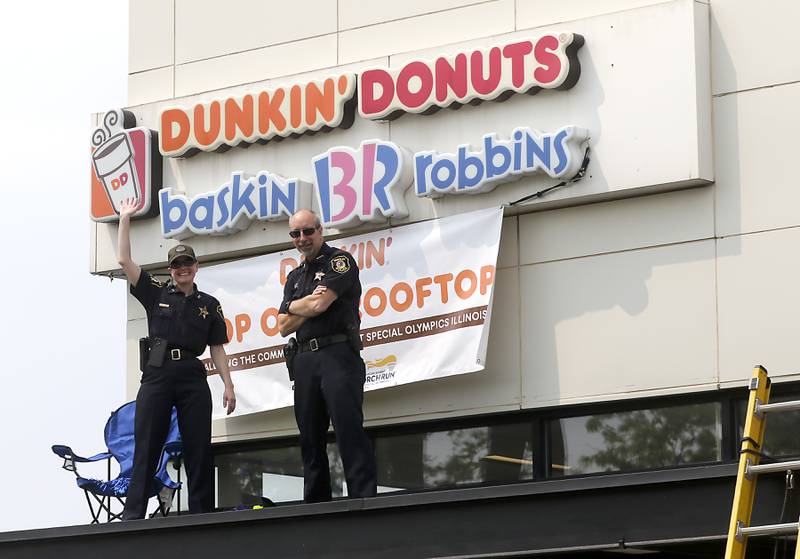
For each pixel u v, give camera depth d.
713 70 14.83
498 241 15.47
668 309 14.80
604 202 15.24
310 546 13.54
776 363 14.23
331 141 16.64
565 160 15.05
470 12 16.06
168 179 17.59
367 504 13.32
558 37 15.15
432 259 15.83
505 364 15.54
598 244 15.22
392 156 16.00
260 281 16.97
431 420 15.87
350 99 16.41
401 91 16.00
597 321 15.13
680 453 14.68
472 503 12.90
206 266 17.39
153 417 14.91
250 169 17.11
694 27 14.71
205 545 14.02
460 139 15.84
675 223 14.87
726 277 14.56
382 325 16.03
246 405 16.86
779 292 14.32
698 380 14.56
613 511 12.30
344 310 14.15
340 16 16.89
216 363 15.24
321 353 14.09
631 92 14.95
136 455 14.88
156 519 14.22
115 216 17.66
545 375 15.33
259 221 16.94
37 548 14.76
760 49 14.66
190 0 17.92
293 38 17.17
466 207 15.78
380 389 16.09
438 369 15.60
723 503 11.86
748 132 14.62
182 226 17.22
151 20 18.14
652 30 14.89
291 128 16.70
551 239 15.47
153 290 15.13
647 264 14.95
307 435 14.21
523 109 15.50
